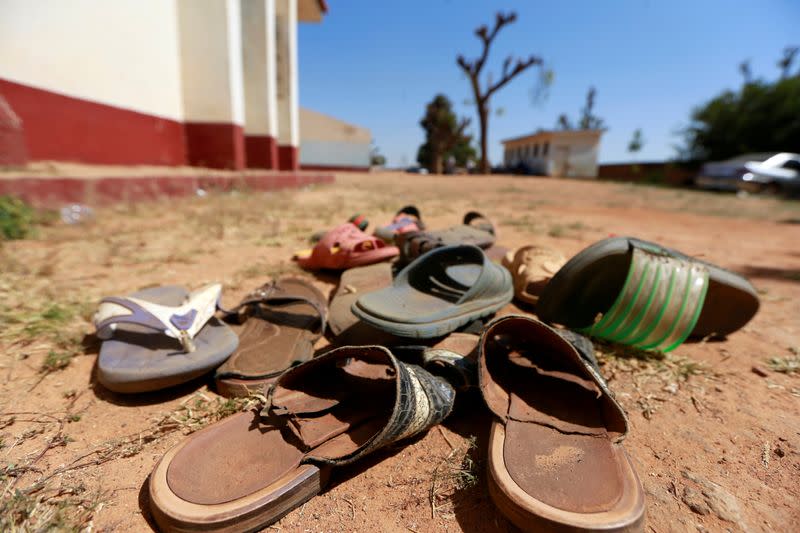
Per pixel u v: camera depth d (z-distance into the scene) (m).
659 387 1.97
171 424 1.65
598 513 1.15
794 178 15.48
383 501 1.35
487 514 1.31
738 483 1.42
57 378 1.92
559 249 4.66
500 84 25.88
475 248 2.38
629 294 2.01
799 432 1.68
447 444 1.59
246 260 3.87
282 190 10.30
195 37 10.31
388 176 22.28
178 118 10.41
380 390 1.65
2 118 5.86
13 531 1.15
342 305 2.53
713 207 10.70
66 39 6.93
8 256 3.63
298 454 1.37
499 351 1.93
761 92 23.55
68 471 1.41
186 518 1.13
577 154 31.75
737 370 2.17
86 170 6.96
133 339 1.96
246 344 2.08
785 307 3.17
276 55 14.80
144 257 3.84
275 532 1.22
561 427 1.51
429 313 2.02
